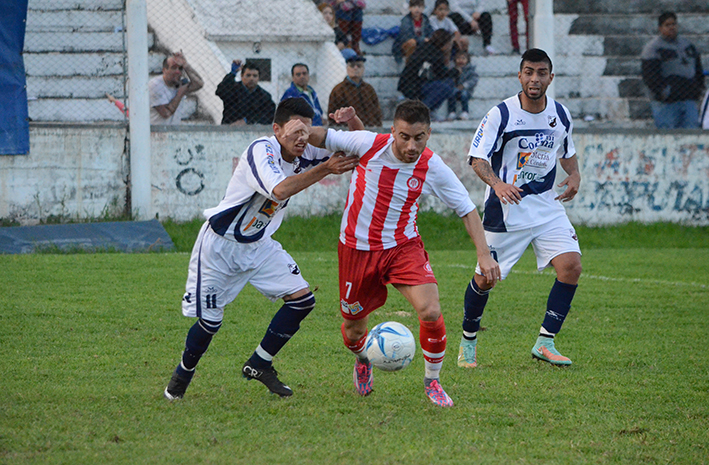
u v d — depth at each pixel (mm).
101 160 35438
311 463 10516
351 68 37281
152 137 35812
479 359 16953
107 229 32375
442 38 41031
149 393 13719
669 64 42438
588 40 50625
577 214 39969
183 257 29453
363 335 14000
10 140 34156
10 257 28438
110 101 38344
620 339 18969
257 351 13633
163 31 43562
